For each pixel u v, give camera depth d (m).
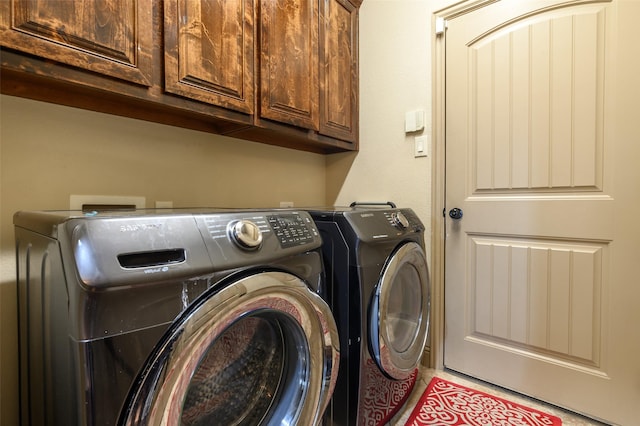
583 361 1.34
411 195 1.80
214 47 1.16
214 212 0.75
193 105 1.12
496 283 1.54
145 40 0.98
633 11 1.21
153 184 1.31
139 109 1.19
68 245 0.52
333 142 1.79
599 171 1.29
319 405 0.88
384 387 1.19
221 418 0.79
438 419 1.29
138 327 0.54
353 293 1.05
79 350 0.49
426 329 1.44
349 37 1.89
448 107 1.67
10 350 0.97
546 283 1.42
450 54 1.66
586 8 1.31
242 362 0.82
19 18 0.75
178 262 0.60
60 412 0.57
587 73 1.31
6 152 0.97
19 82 0.93
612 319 1.27
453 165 1.67
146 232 0.58
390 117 1.87
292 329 0.85
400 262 1.21
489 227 1.56
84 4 0.85
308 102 1.57
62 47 0.82
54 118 1.05
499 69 1.51
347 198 2.07
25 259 0.79
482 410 1.36
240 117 1.27
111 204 1.19
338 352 0.95
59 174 1.07
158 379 0.55
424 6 1.73
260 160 1.76
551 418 1.32
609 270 1.28
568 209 1.36
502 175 1.52
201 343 0.61
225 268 0.66
